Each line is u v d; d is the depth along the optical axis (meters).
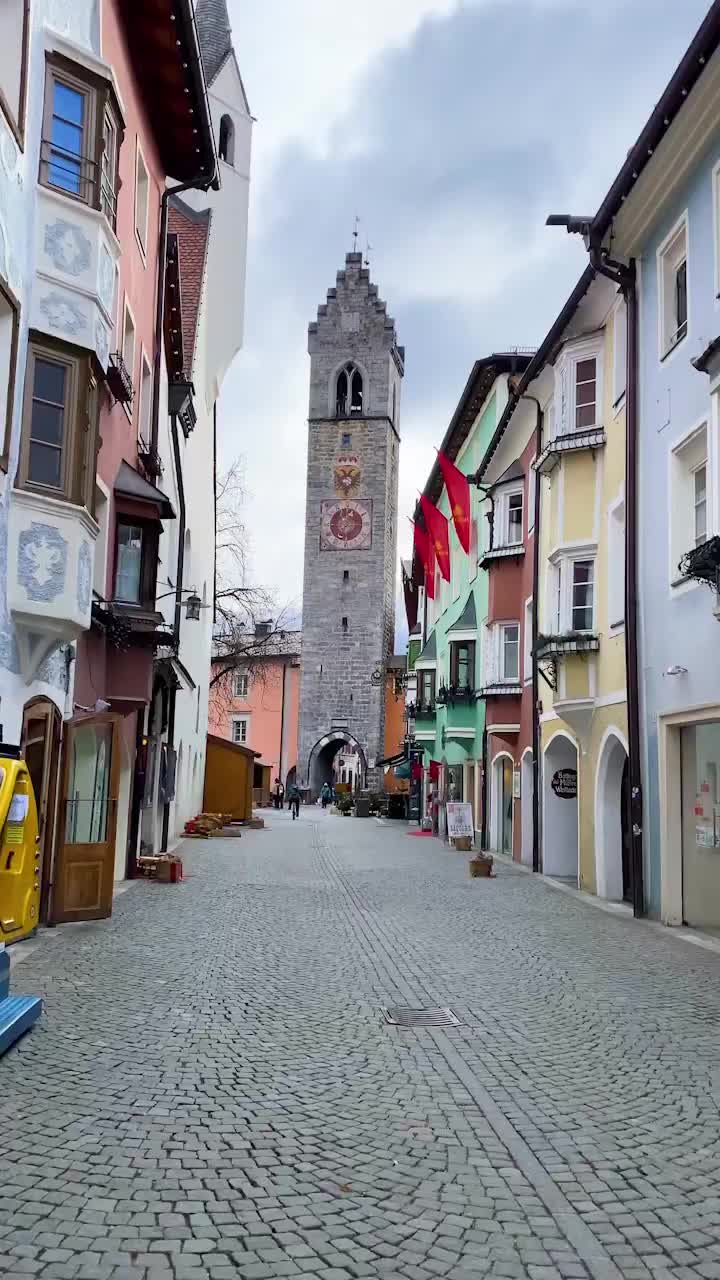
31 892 7.68
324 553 67.44
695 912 13.63
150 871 18.11
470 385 30.17
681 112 12.83
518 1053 7.43
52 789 12.51
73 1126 5.64
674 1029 8.16
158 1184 4.91
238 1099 6.24
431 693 39.88
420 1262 4.27
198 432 31.59
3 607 10.02
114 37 14.40
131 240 16.16
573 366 18.39
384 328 68.38
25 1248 4.22
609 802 17.09
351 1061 7.17
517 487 25.83
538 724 22.11
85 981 9.42
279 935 12.54
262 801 63.56
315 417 68.50
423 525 40.50
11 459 10.18
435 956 11.33
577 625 18.27
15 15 10.04
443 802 34.09
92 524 11.26
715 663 12.55
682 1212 4.80
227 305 36.47
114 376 13.84
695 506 13.95
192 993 9.12
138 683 15.49
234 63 36.72
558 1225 4.64
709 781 13.25
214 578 43.34
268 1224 4.55
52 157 11.20
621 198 14.99
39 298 10.80
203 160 19.00
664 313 14.73
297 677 69.69
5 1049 6.97
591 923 14.02
